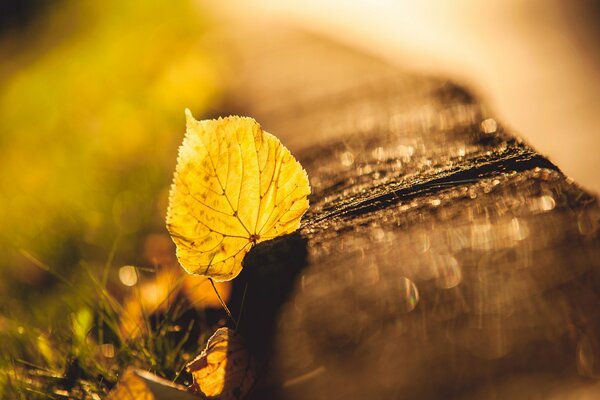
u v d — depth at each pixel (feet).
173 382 1.32
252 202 1.28
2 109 4.84
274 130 2.19
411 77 2.41
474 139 1.63
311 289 1.28
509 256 1.21
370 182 1.54
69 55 5.79
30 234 2.46
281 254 1.36
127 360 1.46
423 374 1.11
